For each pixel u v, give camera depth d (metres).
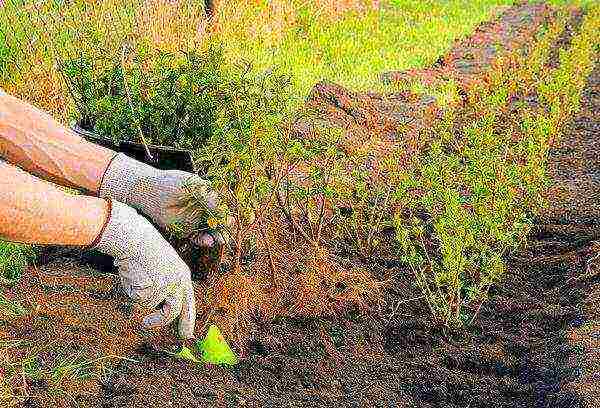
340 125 7.25
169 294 2.93
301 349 4.00
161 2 7.65
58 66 5.35
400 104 8.48
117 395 3.40
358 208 5.46
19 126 2.87
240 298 4.08
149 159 3.74
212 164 3.86
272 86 4.30
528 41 13.82
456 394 3.79
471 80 10.15
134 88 4.08
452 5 16.36
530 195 5.77
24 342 3.63
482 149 6.18
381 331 4.32
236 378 3.70
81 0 6.18
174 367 3.65
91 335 3.76
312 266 4.45
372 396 3.73
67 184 3.00
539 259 5.24
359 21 12.67
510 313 4.57
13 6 6.47
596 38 13.43
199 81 3.98
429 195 4.86
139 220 2.83
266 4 10.57
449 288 4.38
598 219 5.84
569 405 3.42
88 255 3.84
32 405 3.28
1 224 2.34
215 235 3.59
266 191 4.01
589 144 8.17
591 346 3.84
